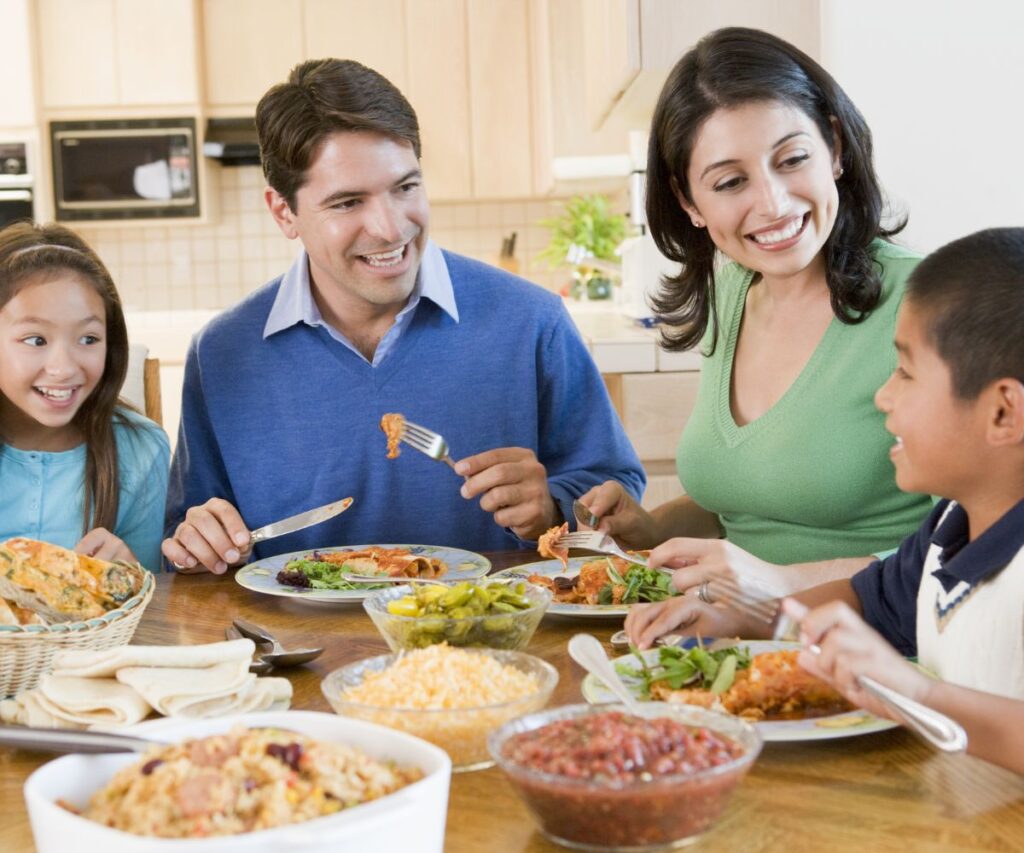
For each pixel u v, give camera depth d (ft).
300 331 6.57
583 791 2.54
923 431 3.54
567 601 4.86
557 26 13.50
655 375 9.73
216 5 16.53
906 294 3.62
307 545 6.66
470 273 6.81
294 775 2.48
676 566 4.55
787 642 4.00
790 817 2.83
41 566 4.19
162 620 4.87
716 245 5.88
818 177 5.10
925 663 4.01
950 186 8.31
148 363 7.66
